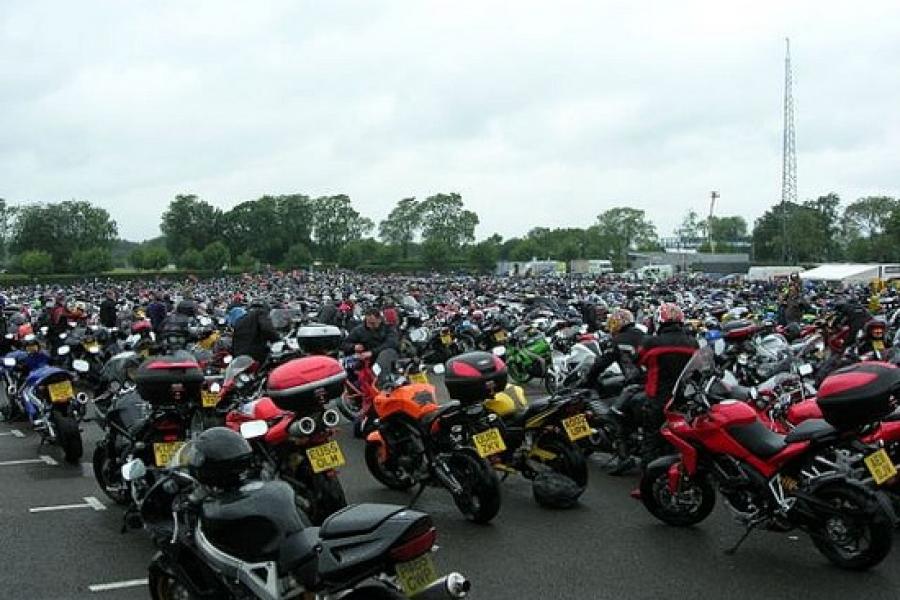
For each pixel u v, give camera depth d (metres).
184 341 13.67
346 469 9.58
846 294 30.81
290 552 4.24
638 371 9.28
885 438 6.59
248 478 4.96
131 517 6.92
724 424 6.50
